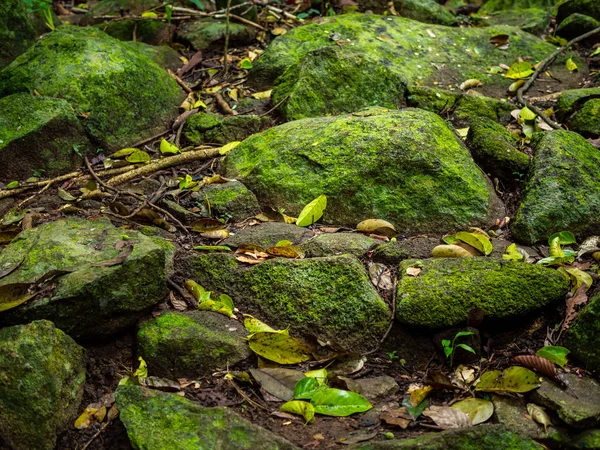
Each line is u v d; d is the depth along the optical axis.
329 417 1.75
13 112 2.32
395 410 1.75
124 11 3.07
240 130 2.46
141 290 1.87
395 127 2.22
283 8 3.25
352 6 3.13
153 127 2.50
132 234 1.97
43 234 1.97
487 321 1.87
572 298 1.91
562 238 2.07
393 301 1.91
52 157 2.31
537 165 2.20
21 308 1.81
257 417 1.75
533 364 1.79
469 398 1.77
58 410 1.75
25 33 2.78
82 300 1.81
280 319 1.91
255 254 2.01
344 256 1.94
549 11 3.21
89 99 2.40
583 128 2.45
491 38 2.89
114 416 1.77
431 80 2.70
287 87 2.56
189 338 1.84
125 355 1.88
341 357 1.85
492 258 1.96
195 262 2.01
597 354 1.80
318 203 2.13
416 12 3.10
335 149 2.21
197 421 1.70
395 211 2.14
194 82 2.74
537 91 2.71
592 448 1.67
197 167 2.37
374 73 2.53
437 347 1.86
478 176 2.20
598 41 2.97
